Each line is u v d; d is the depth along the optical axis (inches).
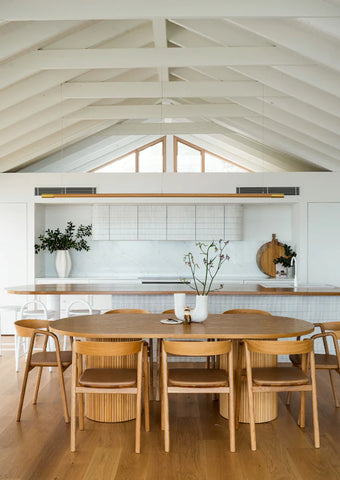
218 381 127.7
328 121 238.4
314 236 302.0
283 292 213.0
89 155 332.2
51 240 311.7
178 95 236.8
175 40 225.5
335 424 145.7
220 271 334.0
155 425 146.0
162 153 340.8
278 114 256.2
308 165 329.7
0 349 240.5
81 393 139.5
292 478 111.3
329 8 150.3
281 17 152.6
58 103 254.7
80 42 202.2
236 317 163.9
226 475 112.9
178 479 110.9
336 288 231.5
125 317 162.6
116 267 335.6
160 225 316.5
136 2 151.3
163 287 233.1
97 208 318.0
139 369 128.0
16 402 165.5
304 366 146.8
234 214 316.8
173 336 132.0
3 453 124.6
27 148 292.7
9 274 304.2
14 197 304.2
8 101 222.5
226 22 201.5
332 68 181.8
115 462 119.6
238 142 323.9
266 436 136.6
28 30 183.8
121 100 279.3
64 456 123.0
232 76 239.8
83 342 126.6
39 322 167.3
